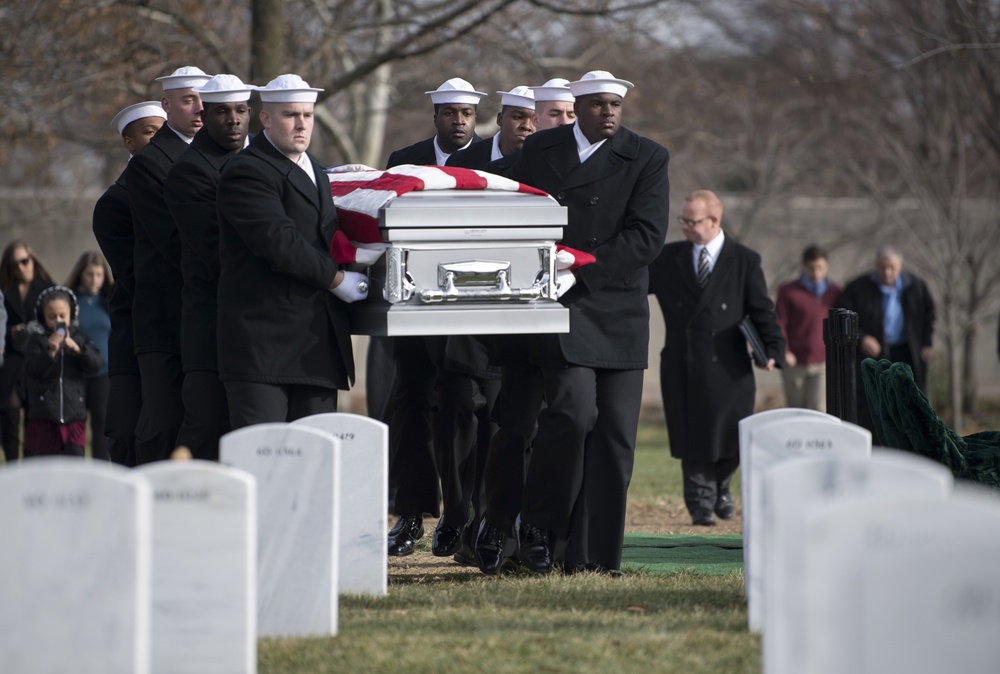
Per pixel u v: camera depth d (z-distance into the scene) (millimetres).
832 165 56656
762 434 13430
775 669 10125
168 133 18625
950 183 48219
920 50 42969
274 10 33562
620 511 17297
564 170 17375
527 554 17422
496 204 15758
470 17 44562
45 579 9891
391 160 21984
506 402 17984
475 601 15289
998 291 47750
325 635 13227
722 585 16438
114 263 19781
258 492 13172
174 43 39500
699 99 58844
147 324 18359
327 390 16125
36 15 37219
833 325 19156
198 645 11305
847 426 13305
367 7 45969
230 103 17266
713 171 58781
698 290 25344
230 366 15664
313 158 16484
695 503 25234
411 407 19500
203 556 11281
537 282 15922
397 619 14117
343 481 15320
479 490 19422
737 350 25469
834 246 54281
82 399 25875
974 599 8773
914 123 52938
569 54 57750
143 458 18516
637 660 12430
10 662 9898
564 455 17141
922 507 8992
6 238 54656
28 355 25562
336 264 15727
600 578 16844
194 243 17031
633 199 17406
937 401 52656
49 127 42375
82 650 9898
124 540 9891
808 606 9211
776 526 10516
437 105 21453
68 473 9891
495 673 12039
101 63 37938
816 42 59906
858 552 9109
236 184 15516
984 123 47062
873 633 8852
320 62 43094
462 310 15633
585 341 17047
